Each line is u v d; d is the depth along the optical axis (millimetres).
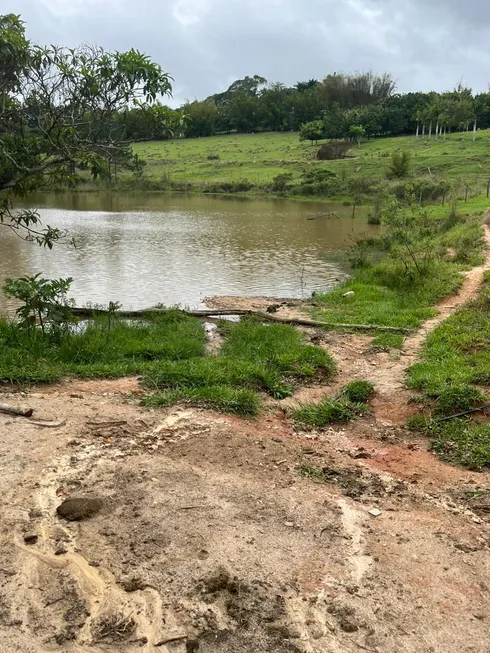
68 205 43156
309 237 25797
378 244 20891
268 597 2961
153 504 3738
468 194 36094
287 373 7129
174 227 29234
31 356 6910
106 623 2754
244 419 5539
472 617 2916
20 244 21234
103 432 4871
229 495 3930
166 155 80188
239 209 41125
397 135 79688
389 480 4414
